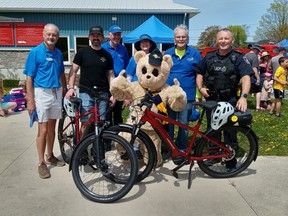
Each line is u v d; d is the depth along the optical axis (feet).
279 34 137.28
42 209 9.84
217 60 12.12
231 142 12.18
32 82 11.98
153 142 12.32
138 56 12.78
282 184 11.68
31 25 46.09
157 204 10.21
